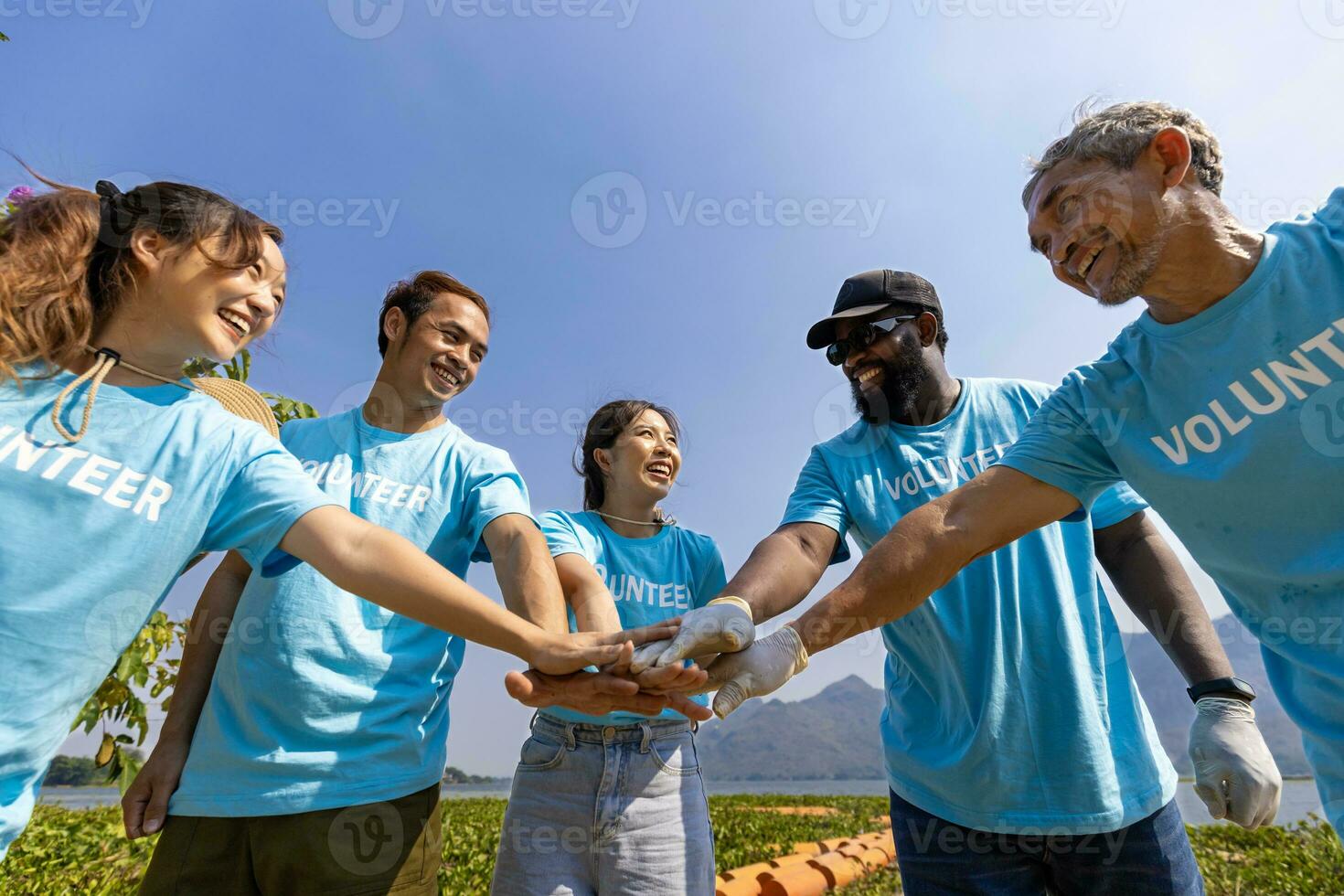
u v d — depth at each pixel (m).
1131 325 1.84
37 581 1.26
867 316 2.41
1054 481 1.87
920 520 1.89
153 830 1.87
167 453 1.44
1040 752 2.03
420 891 1.95
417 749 2.01
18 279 1.31
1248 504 1.55
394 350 2.46
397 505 2.23
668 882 2.22
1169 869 1.97
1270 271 1.54
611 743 2.31
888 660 2.49
